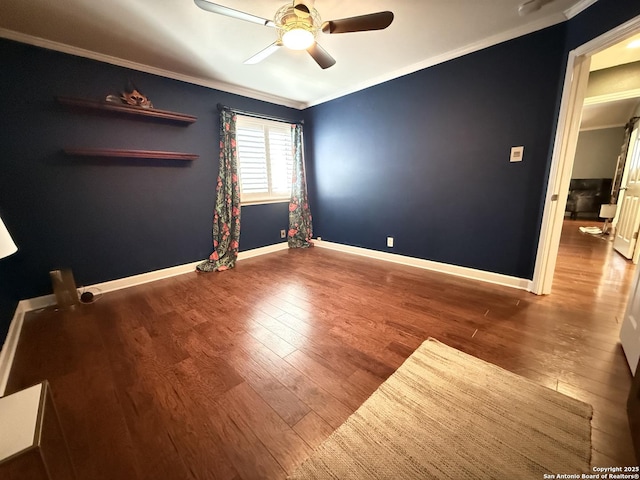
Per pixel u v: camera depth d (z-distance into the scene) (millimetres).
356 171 3742
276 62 2668
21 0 1694
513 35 2219
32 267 2346
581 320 1940
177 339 1858
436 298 2383
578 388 1326
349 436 1120
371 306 2273
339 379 1450
